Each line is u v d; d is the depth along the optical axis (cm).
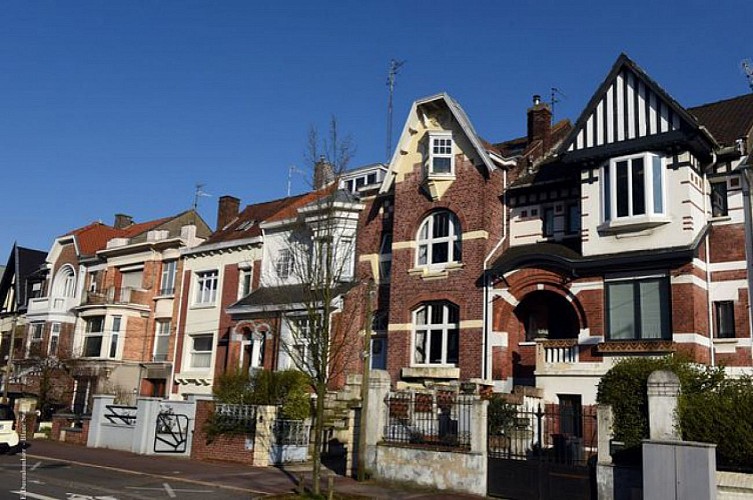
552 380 2138
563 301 2389
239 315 3130
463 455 1620
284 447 2108
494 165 2556
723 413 1296
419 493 1606
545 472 1500
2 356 4606
